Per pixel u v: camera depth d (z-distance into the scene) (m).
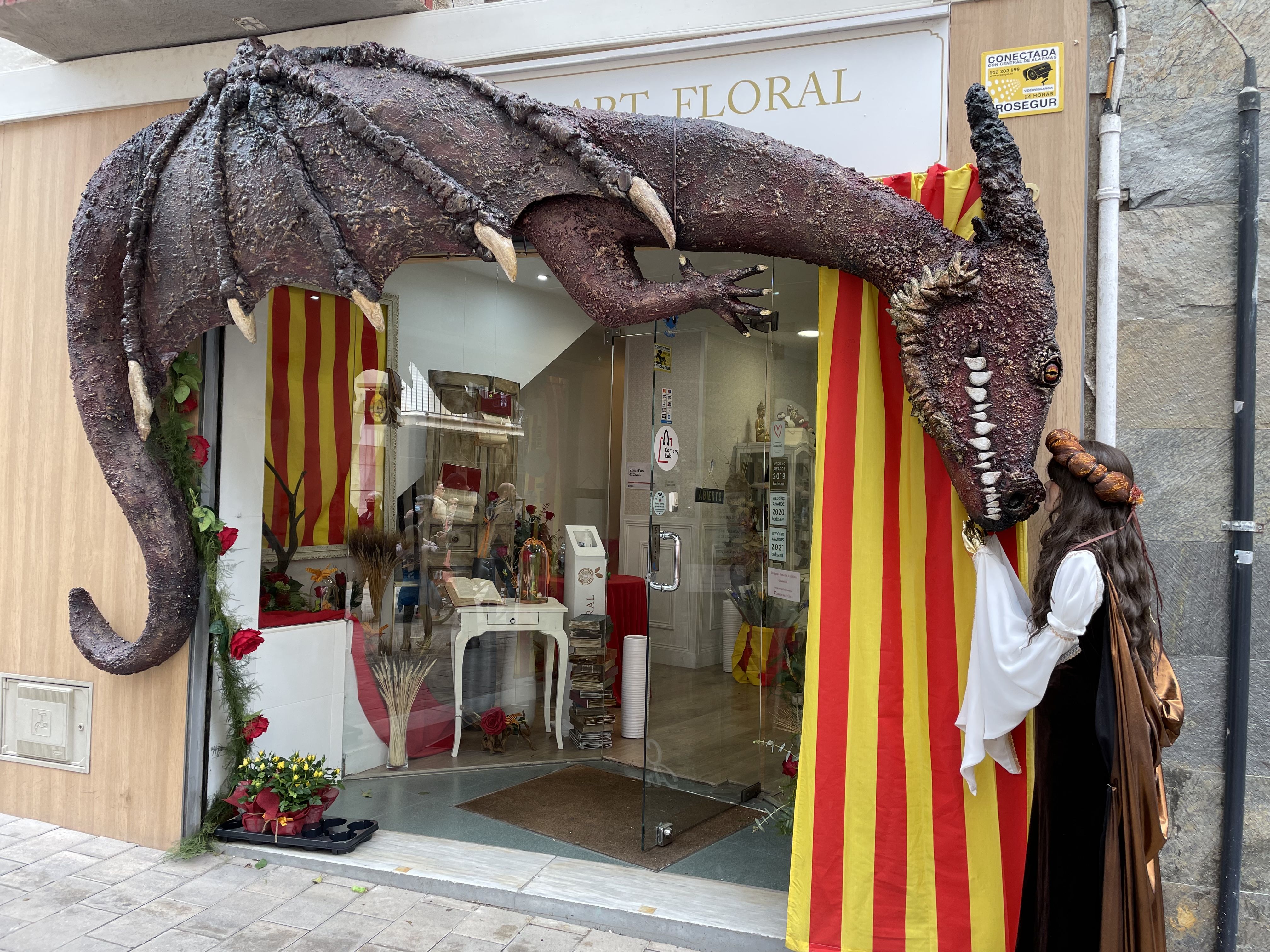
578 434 5.02
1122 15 2.59
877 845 2.59
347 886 3.23
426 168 2.59
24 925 2.87
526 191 2.57
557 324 4.96
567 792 4.22
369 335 4.35
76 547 3.70
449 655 4.71
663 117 2.58
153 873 3.30
